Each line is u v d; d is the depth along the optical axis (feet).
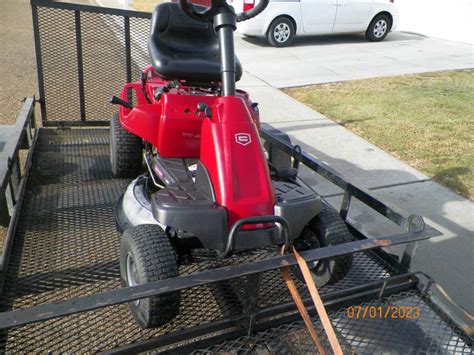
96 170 10.45
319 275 6.91
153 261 5.50
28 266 7.14
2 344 5.65
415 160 14.62
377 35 33.30
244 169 6.06
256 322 5.76
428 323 6.40
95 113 13.19
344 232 6.63
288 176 7.96
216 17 6.50
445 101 20.43
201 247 6.68
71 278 6.97
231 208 5.82
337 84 22.53
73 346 5.89
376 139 16.17
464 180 13.34
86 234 8.02
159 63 8.59
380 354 6.07
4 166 7.45
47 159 10.80
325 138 16.05
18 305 6.32
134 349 5.17
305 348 5.82
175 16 9.74
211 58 9.68
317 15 30.73
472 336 5.83
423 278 8.58
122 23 12.55
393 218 6.79
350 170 13.66
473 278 9.00
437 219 11.16
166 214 5.59
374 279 7.07
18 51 28.07
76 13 11.98
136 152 9.62
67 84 12.64
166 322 5.82
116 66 12.90
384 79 23.57
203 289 6.90
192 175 7.14
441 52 30.35
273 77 23.20
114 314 6.56
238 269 5.18
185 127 7.68
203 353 5.44
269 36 30.17
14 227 7.63
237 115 6.43
